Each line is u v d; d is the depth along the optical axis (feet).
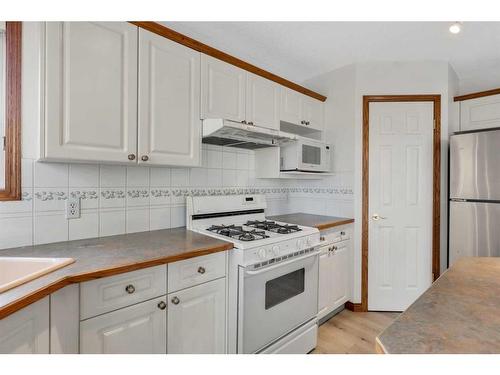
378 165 8.29
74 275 3.25
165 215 6.30
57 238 4.85
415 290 8.16
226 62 6.20
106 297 3.62
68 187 4.94
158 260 4.03
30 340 2.82
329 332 7.14
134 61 4.75
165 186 6.30
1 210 4.30
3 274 3.77
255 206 7.57
